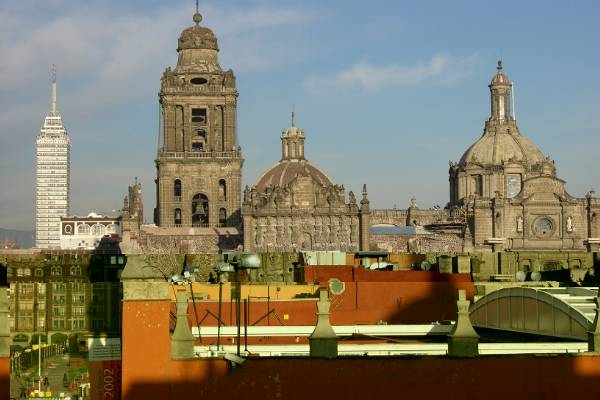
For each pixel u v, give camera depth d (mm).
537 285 85125
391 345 56250
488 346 55219
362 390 47406
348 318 81188
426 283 82938
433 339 62562
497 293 66250
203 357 48812
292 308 73625
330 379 47406
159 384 47594
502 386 47781
